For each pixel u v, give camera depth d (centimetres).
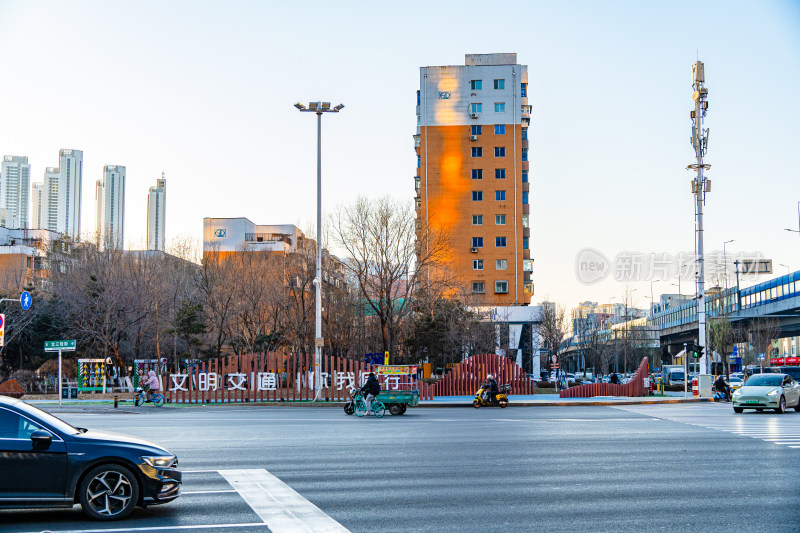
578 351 11144
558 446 1792
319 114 4091
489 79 9362
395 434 2119
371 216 5309
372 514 998
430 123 9338
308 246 5603
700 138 4409
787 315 7500
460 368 4559
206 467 1434
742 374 7431
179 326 5253
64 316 5719
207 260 6350
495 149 9269
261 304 5847
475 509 1034
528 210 9512
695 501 1094
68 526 935
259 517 978
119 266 5747
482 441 1914
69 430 1021
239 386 3975
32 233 10662
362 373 3978
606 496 1132
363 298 6003
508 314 8494
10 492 949
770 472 1372
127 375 5319
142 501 984
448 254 6116
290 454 1639
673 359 13462
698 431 2186
